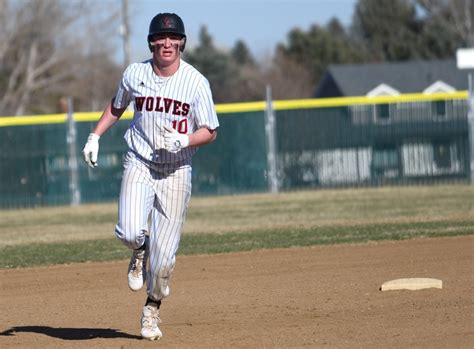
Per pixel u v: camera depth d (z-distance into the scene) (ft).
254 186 191.11
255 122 190.90
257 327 59.98
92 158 53.57
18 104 344.08
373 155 194.49
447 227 114.11
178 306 69.46
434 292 69.92
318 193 185.06
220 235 118.01
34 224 148.46
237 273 84.94
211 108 52.60
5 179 184.03
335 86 367.04
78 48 354.33
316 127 192.85
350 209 148.56
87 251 106.42
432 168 195.42
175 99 52.03
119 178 187.11
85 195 186.29
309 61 520.83
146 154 52.90
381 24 558.15
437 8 531.09
